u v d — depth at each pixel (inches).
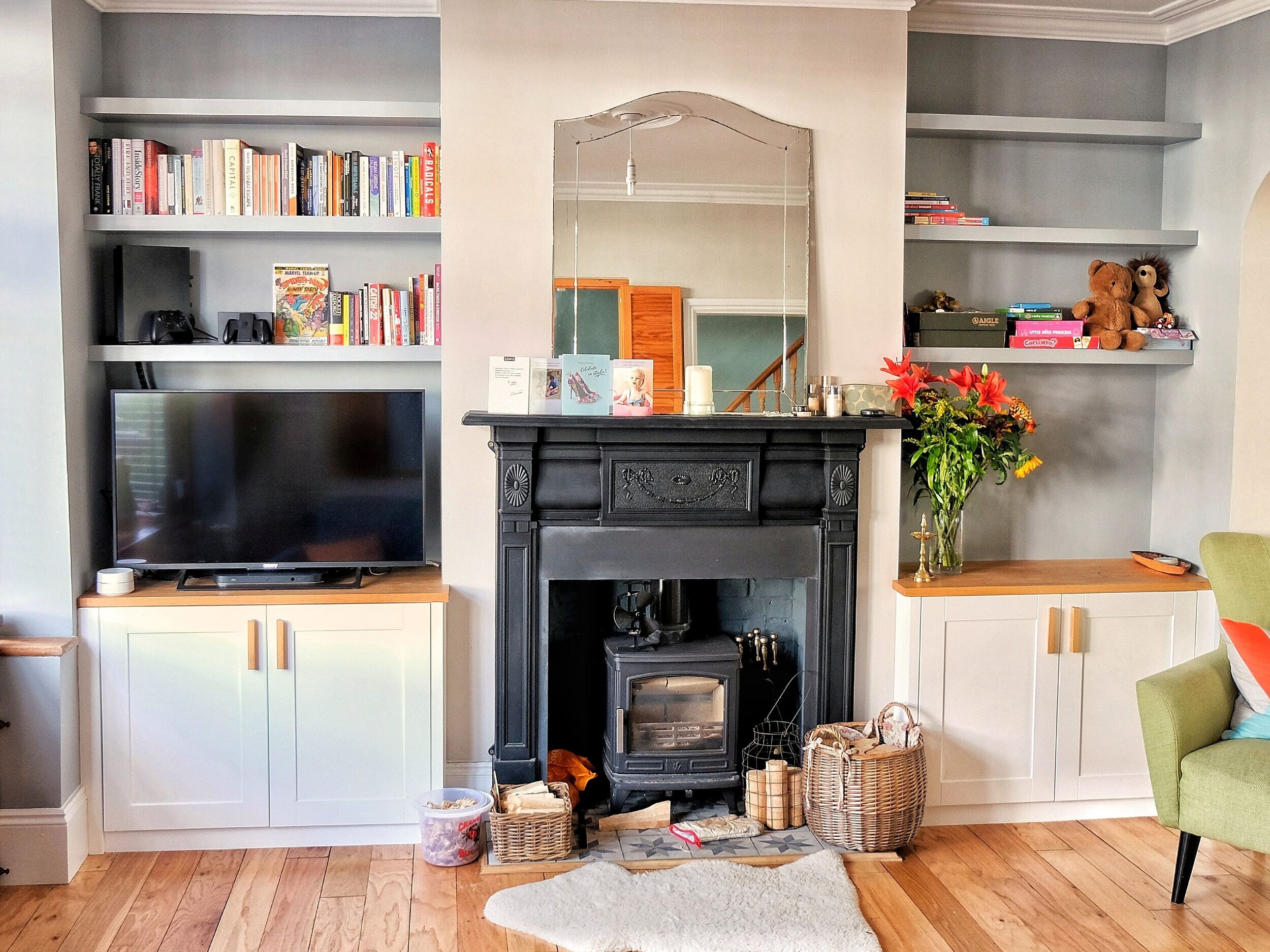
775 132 139.3
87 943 111.7
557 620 151.0
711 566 139.3
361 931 114.7
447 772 140.9
